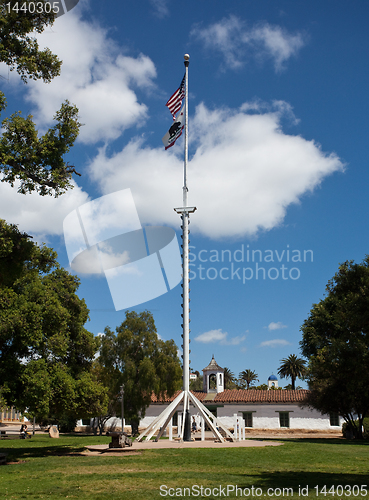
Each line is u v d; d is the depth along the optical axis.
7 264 17.97
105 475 13.09
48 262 21.44
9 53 16.30
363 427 40.38
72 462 17.25
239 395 54.34
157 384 48.28
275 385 88.88
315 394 39.97
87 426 58.31
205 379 58.69
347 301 14.84
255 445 24.83
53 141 16.66
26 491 10.34
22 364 20.23
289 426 50.75
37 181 16.91
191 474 13.12
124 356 49.56
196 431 38.97
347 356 14.70
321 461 16.64
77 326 26.73
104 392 25.84
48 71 16.92
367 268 15.78
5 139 16.36
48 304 20.77
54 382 22.14
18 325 18.69
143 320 52.25
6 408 20.27
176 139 29.83
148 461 17.02
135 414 48.59
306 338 45.88
